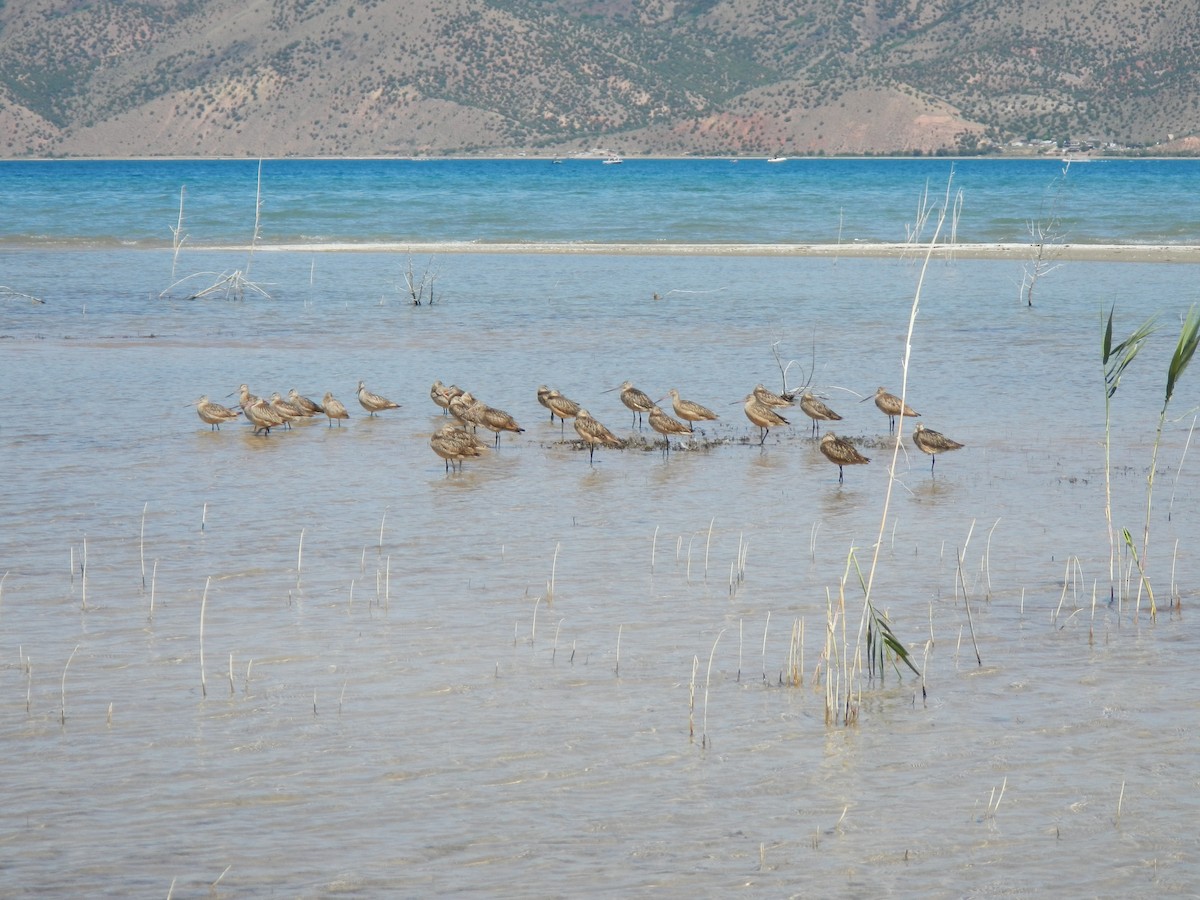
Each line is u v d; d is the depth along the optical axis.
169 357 75.06
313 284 111.62
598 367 71.88
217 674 30.16
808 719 28.11
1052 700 29.05
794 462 52.38
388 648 31.83
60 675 30.05
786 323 88.25
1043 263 123.06
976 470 49.81
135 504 44.81
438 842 23.02
